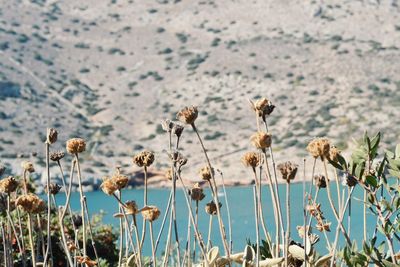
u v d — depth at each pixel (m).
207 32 122.00
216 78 109.12
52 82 108.81
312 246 3.24
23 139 92.12
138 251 2.87
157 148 94.31
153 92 109.25
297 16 120.44
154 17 128.75
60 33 122.44
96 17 129.38
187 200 3.01
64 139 95.56
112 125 100.88
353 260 2.85
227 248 3.03
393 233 2.96
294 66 107.94
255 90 104.44
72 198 61.00
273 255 3.13
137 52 119.31
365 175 2.91
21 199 2.79
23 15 124.31
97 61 116.62
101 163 88.69
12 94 102.38
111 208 49.66
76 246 3.32
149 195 61.19
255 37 118.06
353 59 106.56
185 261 3.29
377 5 119.06
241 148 90.75
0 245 4.18
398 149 3.01
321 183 3.24
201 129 96.56
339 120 92.81
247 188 72.12
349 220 2.96
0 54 110.69
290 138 90.75
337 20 117.69
